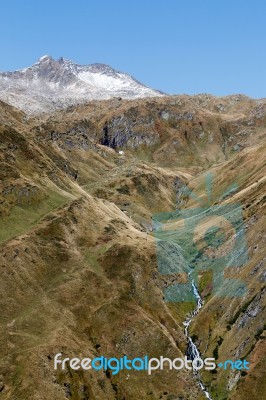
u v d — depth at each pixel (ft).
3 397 405.39
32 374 418.92
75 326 493.36
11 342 451.94
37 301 508.53
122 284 558.15
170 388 461.78
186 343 515.91
